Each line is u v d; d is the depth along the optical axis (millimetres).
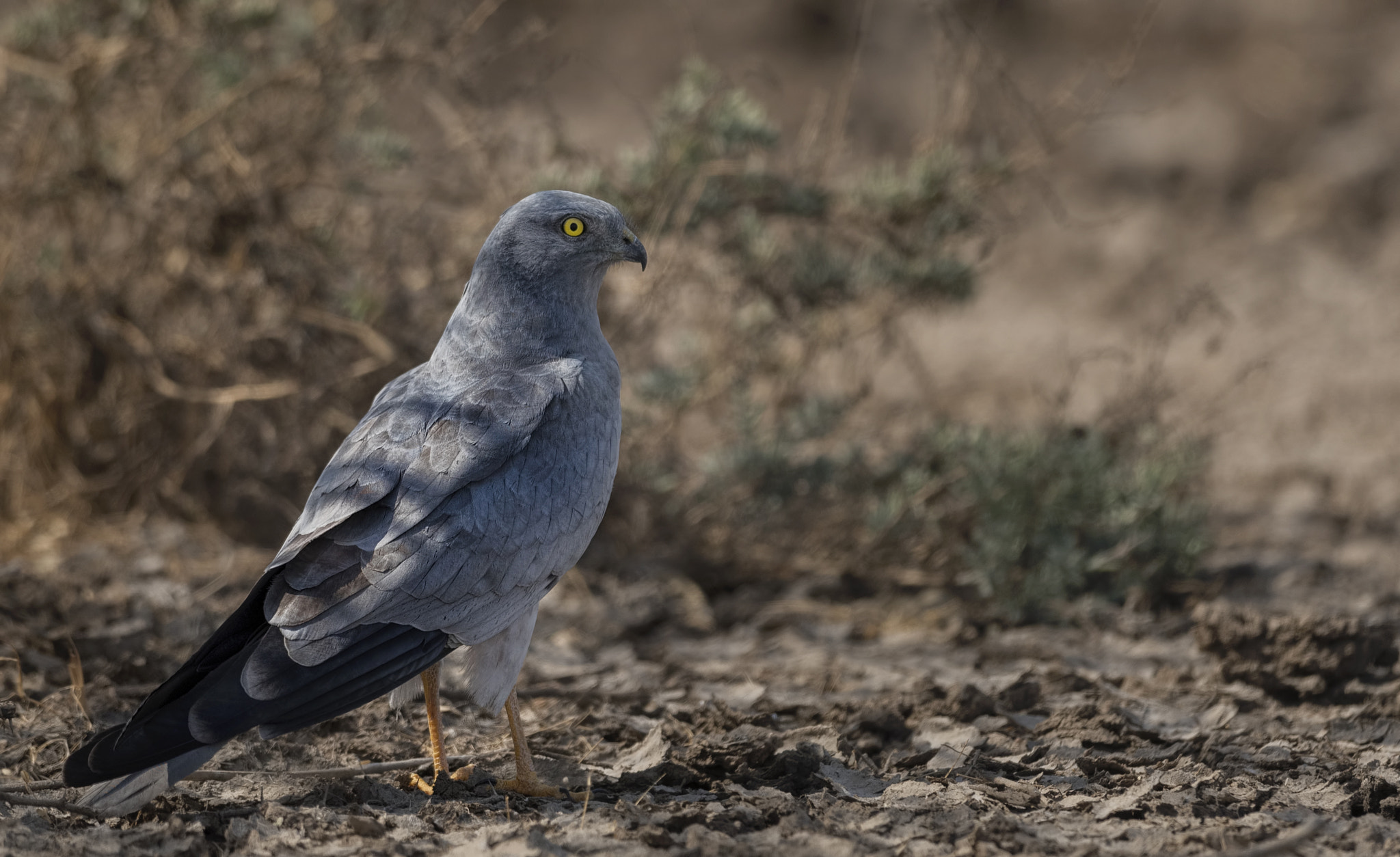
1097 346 20234
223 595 11102
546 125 13336
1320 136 28312
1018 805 7301
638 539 12938
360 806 7145
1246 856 6250
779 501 12680
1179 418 14656
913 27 30797
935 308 13234
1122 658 10578
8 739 7844
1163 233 24922
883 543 12695
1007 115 14242
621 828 6711
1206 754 8141
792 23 31531
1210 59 31031
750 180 12609
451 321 8016
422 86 13406
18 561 11516
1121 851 6609
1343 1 32250
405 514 6816
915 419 14852
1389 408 17859
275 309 12555
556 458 7289
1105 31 31750
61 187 12242
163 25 12781
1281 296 22359
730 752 7820
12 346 12523
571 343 7887
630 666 10266
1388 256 24094
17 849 6309
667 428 12820
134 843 6449
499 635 7152
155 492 12898
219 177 12523
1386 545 13906
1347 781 7621
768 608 11977
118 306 12625
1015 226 13930
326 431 12906
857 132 22250
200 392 12281
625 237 7875
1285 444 16891
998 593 11578
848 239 13484
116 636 9648
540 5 31547
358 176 12797
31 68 12289
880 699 9195
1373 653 9617
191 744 6094
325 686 6422
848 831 6754
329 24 13117
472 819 6996
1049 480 11961
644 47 31000
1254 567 13008
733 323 13086
